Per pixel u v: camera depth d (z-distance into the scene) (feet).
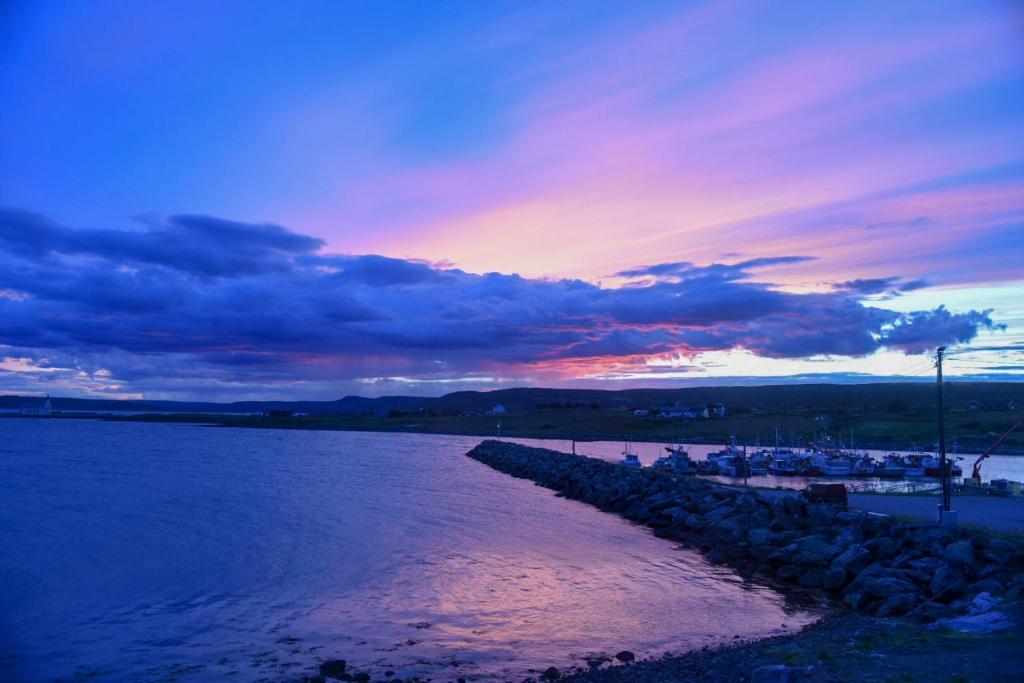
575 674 45.44
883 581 61.62
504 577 76.54
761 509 99.96
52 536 104.47
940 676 34.30
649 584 73.15
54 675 47.62
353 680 45.34
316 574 78.33
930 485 154.92
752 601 65.87
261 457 317.22
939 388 87.76
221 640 55.16
